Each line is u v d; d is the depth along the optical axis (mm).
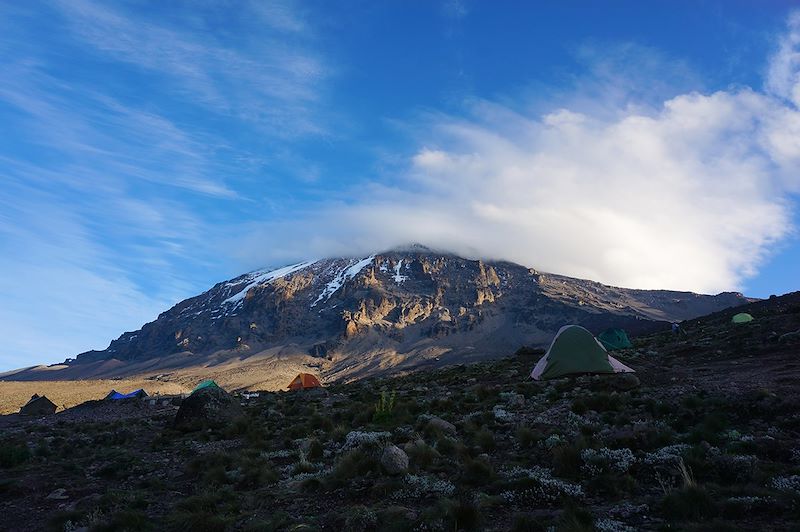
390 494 10508
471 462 11422
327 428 18969
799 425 12047
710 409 14047
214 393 24891
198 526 9430
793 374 17734
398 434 15773
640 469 10445
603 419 14680
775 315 37406
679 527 7766
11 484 13211
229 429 20422
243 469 13633
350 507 10016
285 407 28062
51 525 10297
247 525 9492
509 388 23016
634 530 7820
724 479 9586
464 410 19422
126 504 11461
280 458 15211
